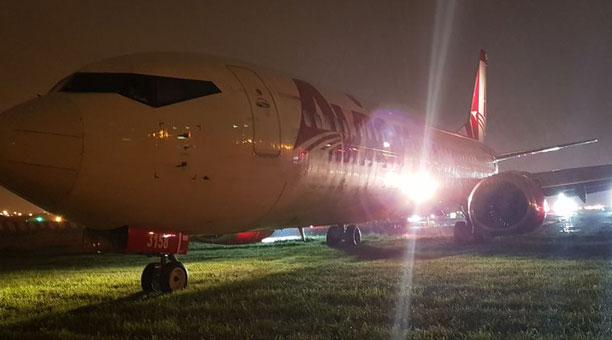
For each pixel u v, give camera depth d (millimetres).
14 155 7809
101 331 7074
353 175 12695
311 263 14414
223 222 10039
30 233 28734
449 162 18844
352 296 8914
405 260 14461
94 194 8438
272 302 8641
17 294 10227
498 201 16859
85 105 8586
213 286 10422
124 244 9477
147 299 9281
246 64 11070
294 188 10828
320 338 6359
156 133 8828
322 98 12242
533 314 7355
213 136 9297
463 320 7141
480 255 15383
